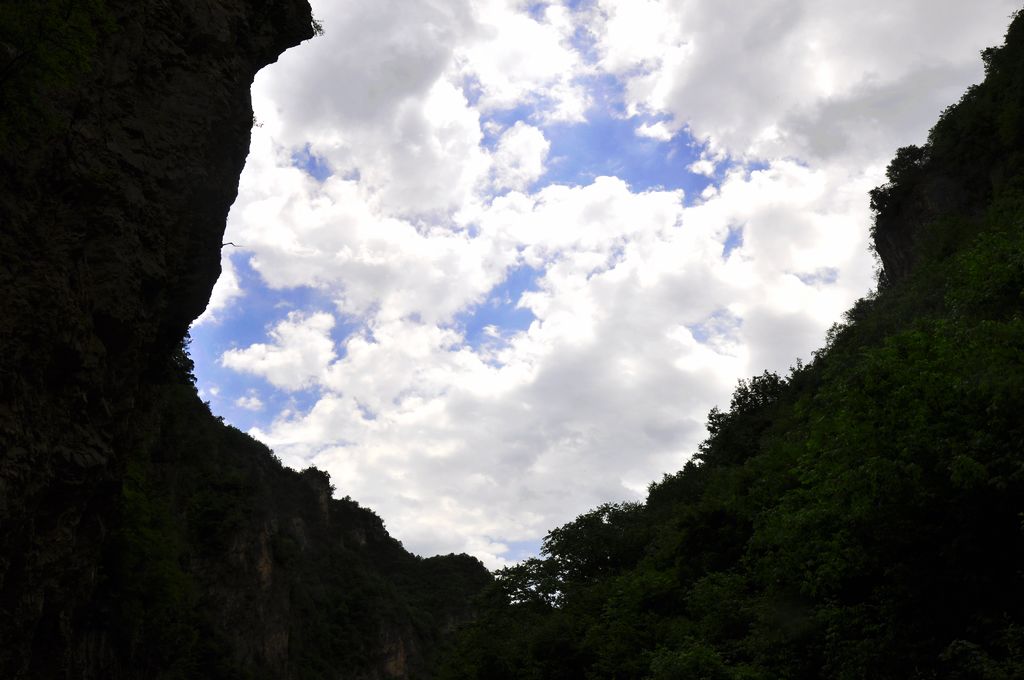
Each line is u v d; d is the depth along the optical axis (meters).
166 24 27.06
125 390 26.41
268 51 33.56
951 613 13.85
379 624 161.38
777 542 18.48
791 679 18.92
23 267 19.56
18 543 20.05
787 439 31.53
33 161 20.08
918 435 14.16
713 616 24.81
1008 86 51.84
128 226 24.25
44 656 24.25
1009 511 13.16
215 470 106.44
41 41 15.91
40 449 19.69
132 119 25.08
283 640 112.12
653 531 49.94
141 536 40.00
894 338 15.81
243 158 32.00
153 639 50.06
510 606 48.84
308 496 184.75
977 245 18.69
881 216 67.81
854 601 16.67
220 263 32.66
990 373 13.30
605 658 31.30
